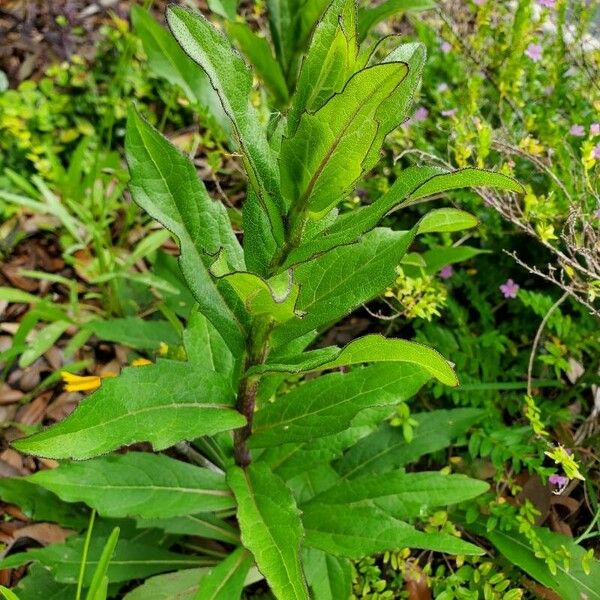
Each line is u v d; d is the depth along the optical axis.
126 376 0.32
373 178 0.63
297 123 0.28
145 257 0.68
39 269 0.67
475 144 0.56
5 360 0.59
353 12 0.26
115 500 0.38
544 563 0.43
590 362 0.54
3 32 0.85
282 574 0.32
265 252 0.33
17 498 0.44
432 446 0.47
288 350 0.36
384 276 0.31
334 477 0.46
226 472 0.38
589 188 0.47
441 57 0.67
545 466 0.51
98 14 0.89
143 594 0.41
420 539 0.37
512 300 0.57
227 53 0.29
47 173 0.66
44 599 0.43
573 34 0.59
